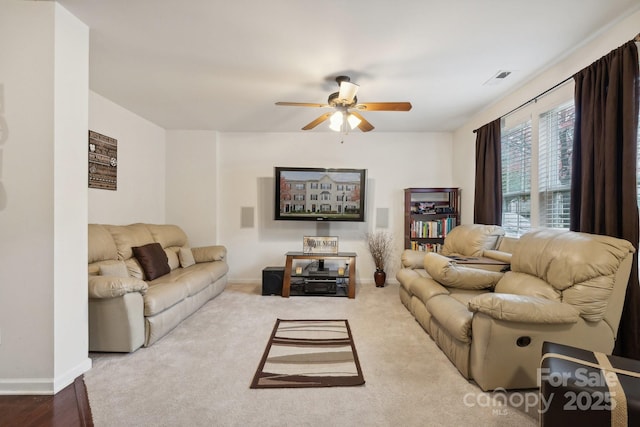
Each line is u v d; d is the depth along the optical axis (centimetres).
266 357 238
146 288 255
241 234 496
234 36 231
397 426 161
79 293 212
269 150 498
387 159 500
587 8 198
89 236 277
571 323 184
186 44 243
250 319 324
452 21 212
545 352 148
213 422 164
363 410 174
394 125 464
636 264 191
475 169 402
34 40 192
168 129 484
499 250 329
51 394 190
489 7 197
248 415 170
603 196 211
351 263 413
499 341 186
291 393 191
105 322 240
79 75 212
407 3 194
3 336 192
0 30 192
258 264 496
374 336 279
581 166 230
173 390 194
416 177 498
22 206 191
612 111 204
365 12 203
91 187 333
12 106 192
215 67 280
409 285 323
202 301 358
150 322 258
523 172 323
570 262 190
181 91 334
